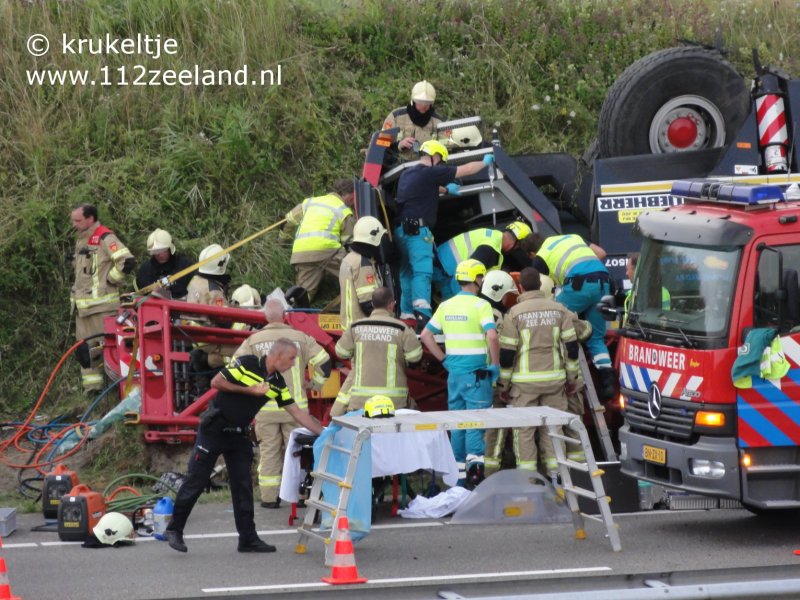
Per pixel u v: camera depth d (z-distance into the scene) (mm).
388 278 45062
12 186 54656
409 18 63812
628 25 65438
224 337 43156
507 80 62219
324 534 33219
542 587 29344
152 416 42281
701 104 49312
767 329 32844
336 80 60688
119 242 49312
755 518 37875
